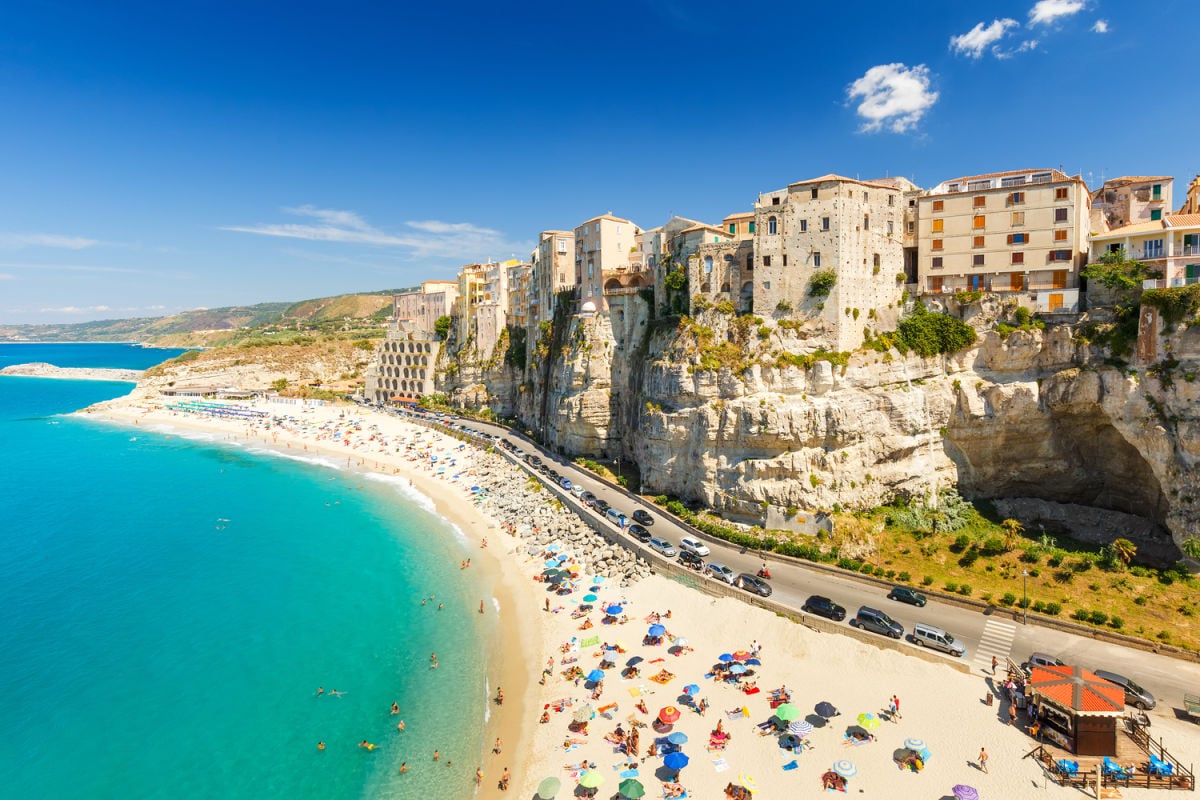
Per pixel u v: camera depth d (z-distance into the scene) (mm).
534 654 51594
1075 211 66562
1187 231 61219
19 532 86250
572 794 36625
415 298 175625
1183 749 35938
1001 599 51438
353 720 45562
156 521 90688
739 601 53344
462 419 143000
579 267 107062
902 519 64312
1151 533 62281
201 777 40656
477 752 41594
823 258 68500
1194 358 56750
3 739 44344
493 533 79750
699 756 38281
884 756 37031
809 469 66000
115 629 59219
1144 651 45156
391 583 67375
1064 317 66188
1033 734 37344
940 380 70375
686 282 82000
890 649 46031
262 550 78625
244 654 54531
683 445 74438
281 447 140000
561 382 102562
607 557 65438
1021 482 71375
